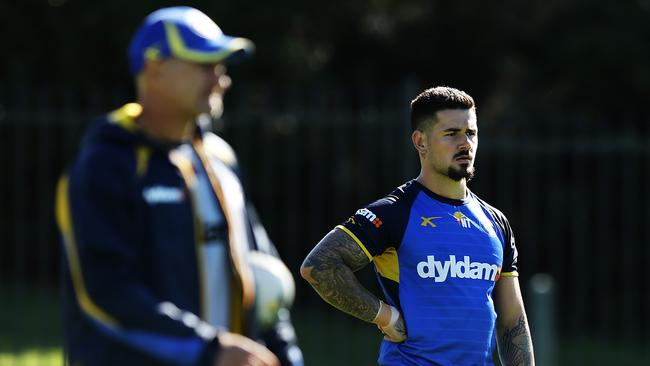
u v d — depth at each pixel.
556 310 46.09
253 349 11.39
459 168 14.96
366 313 14.71
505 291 15.67
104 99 47.00
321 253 14.75
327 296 14.73
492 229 15.30
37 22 47.84
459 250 14.91
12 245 47.31
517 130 43.12
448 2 52.84
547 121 42.28
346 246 14.75
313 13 49.47
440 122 14.98
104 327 11.49
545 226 46.91
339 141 42.59
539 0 51.31
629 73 48.50
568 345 43.38
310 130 44.25
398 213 14.97
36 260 47.38
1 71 48.25
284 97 46.22
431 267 14.82
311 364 35.34
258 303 12.67
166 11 12.58
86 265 11.41
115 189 11.60
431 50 54.97
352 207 44.72
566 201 46.88
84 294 11.46
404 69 55.19
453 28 54.19
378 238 14.82
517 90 52.81
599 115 49.94
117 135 11.93
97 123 12.16
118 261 11.41
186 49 12.06
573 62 49.62
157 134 12.28
